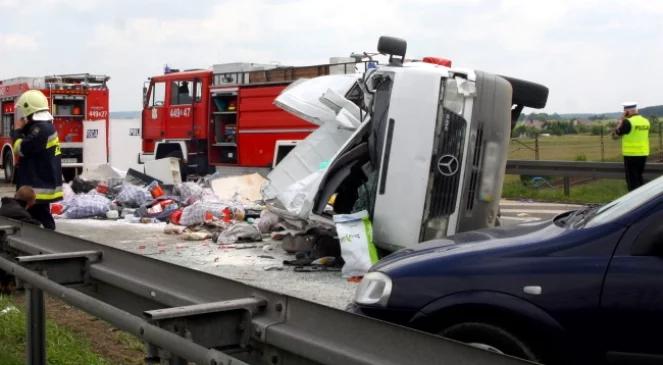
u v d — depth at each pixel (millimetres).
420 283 4672
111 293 4863
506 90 9820
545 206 18203
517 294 4426
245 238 12148
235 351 3553
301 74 18016
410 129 9422
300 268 9867
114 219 15344
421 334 2814
